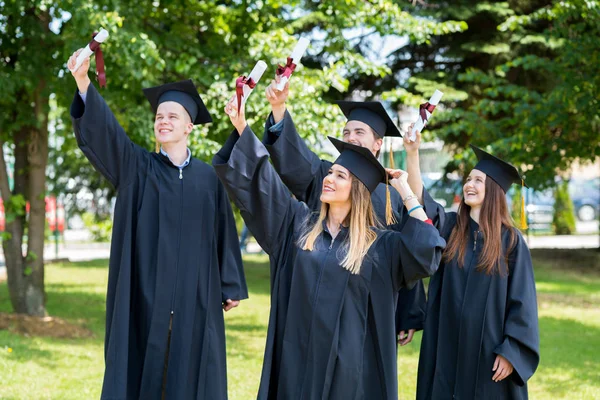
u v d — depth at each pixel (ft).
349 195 11.12
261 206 10.98
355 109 13.94
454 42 44.34
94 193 62.13
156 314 12.74
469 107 44.52
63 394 17.89
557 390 19.98
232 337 26.73
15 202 25.84
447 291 13.39
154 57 22.59
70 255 64.90
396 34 28.58
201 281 13.21
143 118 25.27
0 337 23.62
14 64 25.70
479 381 12.91
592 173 106.63
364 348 10.98
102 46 22.89
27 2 23.88
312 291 10.84
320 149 28.76
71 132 30.94
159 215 12.95
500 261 13.10
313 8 41.06
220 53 26.68
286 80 11.28
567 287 41.14
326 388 10.65
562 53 33.65
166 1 26.50
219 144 25.09
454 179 48.96
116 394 11.98
